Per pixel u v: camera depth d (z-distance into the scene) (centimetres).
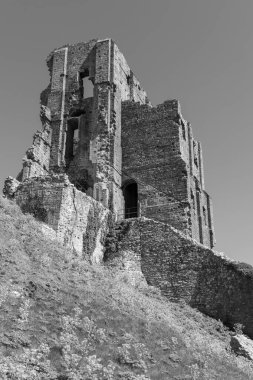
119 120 4384
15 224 2478
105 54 4588
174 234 3022
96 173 4084
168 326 2089
